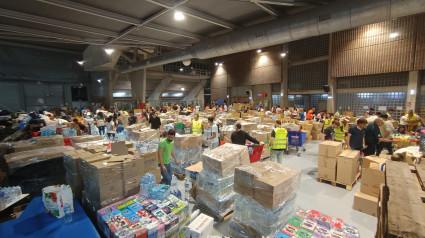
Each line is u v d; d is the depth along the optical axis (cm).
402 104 1035
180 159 497
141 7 537
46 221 236
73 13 564
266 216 248
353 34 1174
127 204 273
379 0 429
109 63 1323
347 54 1205
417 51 956
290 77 1589
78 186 316
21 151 362
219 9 565
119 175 286
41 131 505
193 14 566
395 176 153
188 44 910
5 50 1602
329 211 366
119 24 653
